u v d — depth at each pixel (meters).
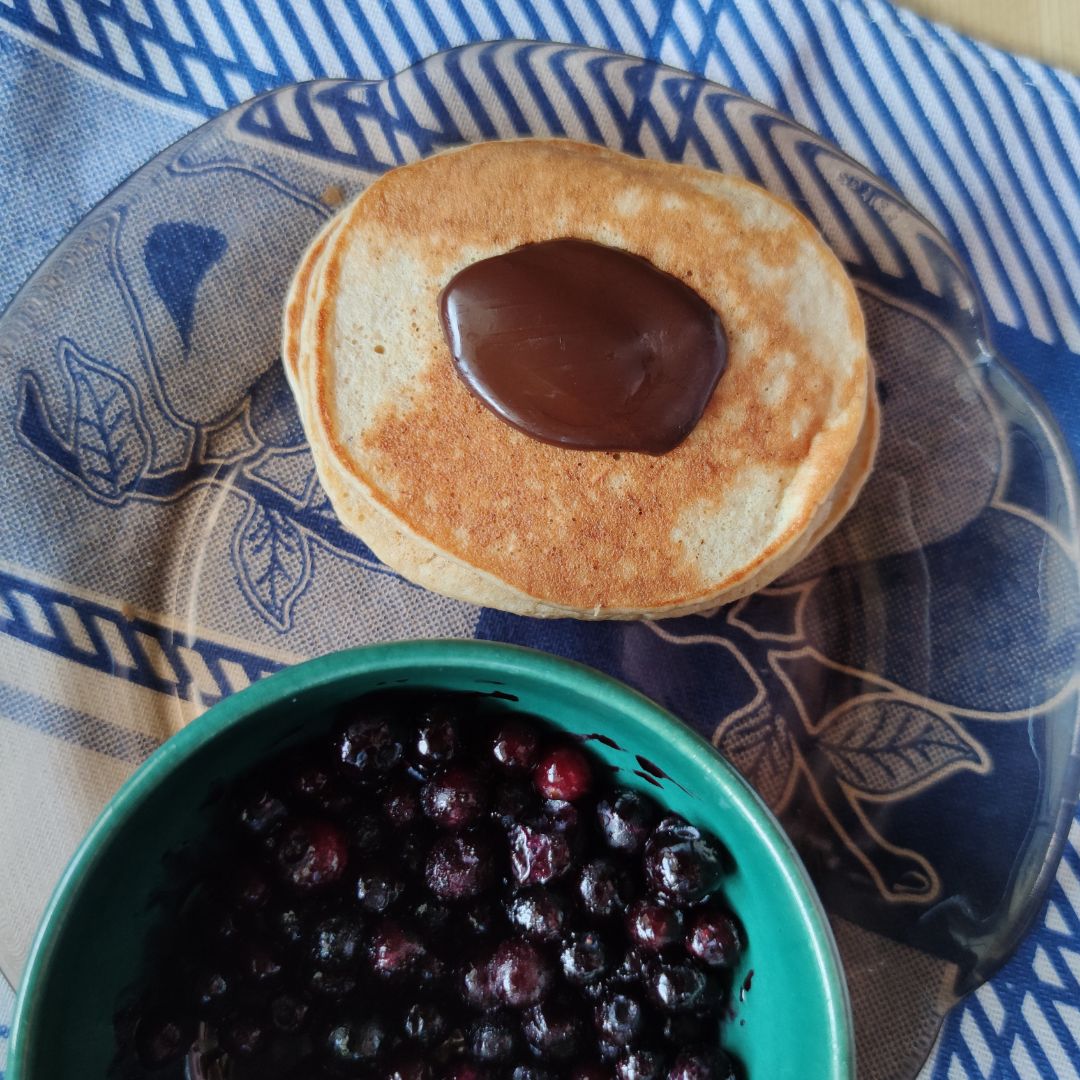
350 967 0.18
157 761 0.16
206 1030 0.18
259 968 0.18
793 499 0.21
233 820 0.18
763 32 0.23
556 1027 0.18
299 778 0.18
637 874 0.19
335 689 0.17
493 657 0.17
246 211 0.22
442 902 0.18
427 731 0.18
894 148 0.23
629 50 0.23
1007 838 0.22
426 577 0.21
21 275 0.22
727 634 0.22
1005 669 0.22
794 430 0.21
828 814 0.22
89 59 0.22
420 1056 0.18
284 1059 0.18
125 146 0.22
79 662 0.21
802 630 0.22
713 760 0.17
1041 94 0.23
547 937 0.18
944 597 0.22
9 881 0.20
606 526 0.20
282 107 0.21
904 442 0.22
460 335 0.20
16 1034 0.15
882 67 0.23
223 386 0.22
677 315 0.20
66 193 0.22
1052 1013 0.22
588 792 0.19
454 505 0.20
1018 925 0.21
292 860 0.18
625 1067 0.17
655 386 0.20
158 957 0.18
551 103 0.22
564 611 0.21
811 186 0.22
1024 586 0.22
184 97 0.22
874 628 0.22
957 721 0.22
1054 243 0.23
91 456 0.21
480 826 0.19
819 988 0.16
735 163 0.22
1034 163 0.23
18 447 0.21
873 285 0.22
